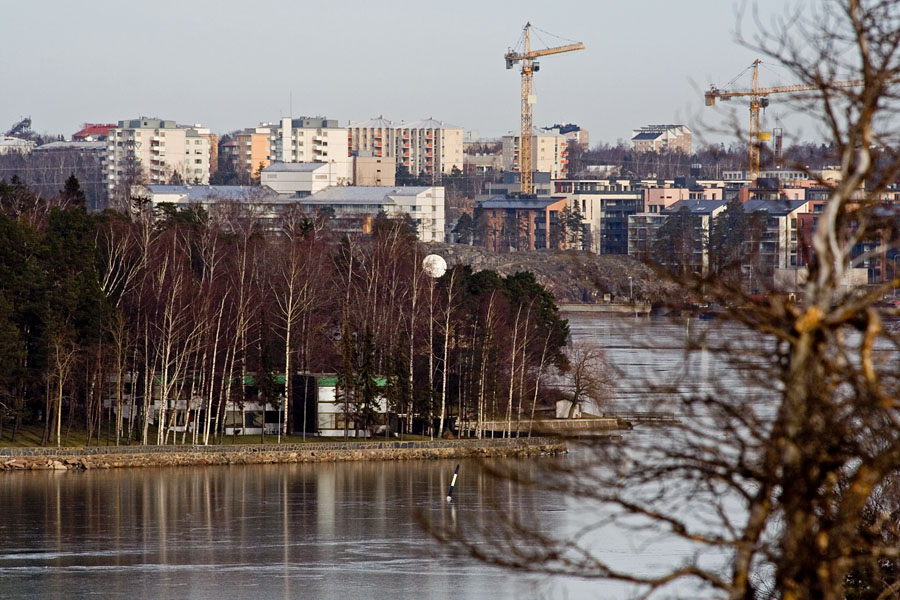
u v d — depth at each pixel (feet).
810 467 212.23
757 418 224.33
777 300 222.69
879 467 212.43
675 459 226.38
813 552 211.20
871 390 209.67
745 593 218.38
